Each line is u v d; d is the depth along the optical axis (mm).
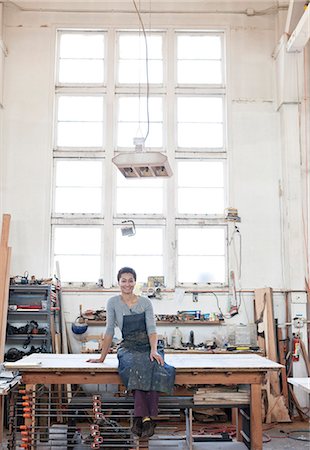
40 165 7137
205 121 7422
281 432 5781
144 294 6887
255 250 7051
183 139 7383
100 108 7410
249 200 7141
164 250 7117
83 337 6738
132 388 4094
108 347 4543
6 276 6184
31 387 4375
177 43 7555
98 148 7270
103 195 7191
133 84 7438
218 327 6840
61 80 7445
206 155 7281
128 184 7266
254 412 4414
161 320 6695
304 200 7016
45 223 7023
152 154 4578
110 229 7066
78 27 7438
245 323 6855
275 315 6902
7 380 4363
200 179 7316
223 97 7453
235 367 4316
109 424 4457
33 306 6449
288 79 7047
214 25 7473
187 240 7164
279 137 7234
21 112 7223
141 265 7113
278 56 7234
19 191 7074
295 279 6785
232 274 6969
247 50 7441
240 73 7398
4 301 6102
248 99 7344
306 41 6598
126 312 4496
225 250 7129
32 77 7301
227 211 7094
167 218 7109
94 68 7473
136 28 7461
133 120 7398
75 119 7383
